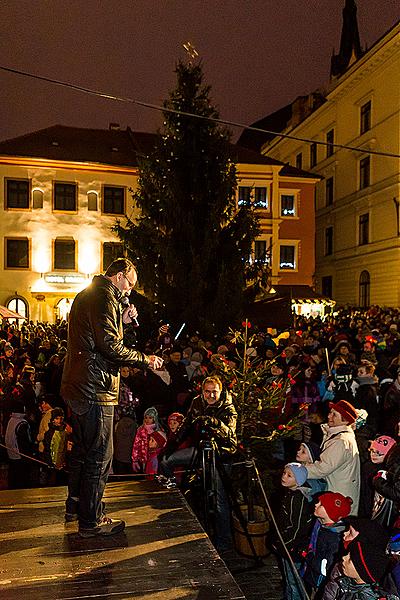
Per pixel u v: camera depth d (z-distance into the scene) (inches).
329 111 1451.8
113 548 154.6
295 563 174.2
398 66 1126.4
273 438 229.1
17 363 482.3
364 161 1291.8
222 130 737.0
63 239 1198.3
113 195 1228.5
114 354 150.3
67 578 138.3
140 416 380.2
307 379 340.2
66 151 1230.3
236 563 220.5
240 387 234.1
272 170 1309.1
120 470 304.7
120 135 1381.6
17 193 1179.9
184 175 722.8
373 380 313.3
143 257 732.7
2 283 1170.6
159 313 688.4
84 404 153.9
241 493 231.1
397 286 1149.1
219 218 704.4
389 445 185.0
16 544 156.4
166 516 178.2
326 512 158.4
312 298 1133.7
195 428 237.3
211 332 630.5
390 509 167.9
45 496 198.2
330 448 185.6
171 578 138.8
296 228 1334.9
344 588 131.1
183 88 730.8
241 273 697.0
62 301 1197.1
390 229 1174.3
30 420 356.8
